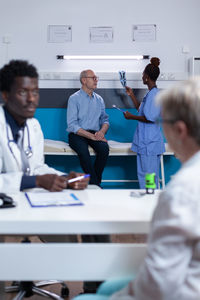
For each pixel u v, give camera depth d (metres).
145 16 4.41
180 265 0.64
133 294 0.72
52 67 4.43
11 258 0.93
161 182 4.30
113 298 0.75
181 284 0.66
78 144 3.81
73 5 4.40
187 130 0.73
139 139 3.77
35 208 1.11
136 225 0.95
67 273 0.93
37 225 0.94
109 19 4.41
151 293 0.66
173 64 4.43
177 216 0.64
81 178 1.50
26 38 4.41
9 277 0.93
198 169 0.68
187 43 4.41
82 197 1.32
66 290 1.83
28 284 1.72
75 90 4.38
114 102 4.39
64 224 0.94
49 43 4.42
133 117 3.74
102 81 4.38
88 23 4.41
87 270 0.93
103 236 1.29
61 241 1.46
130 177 4.45
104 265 0.93
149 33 4.41
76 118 3.95
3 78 1.51
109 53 4.43
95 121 4.04
